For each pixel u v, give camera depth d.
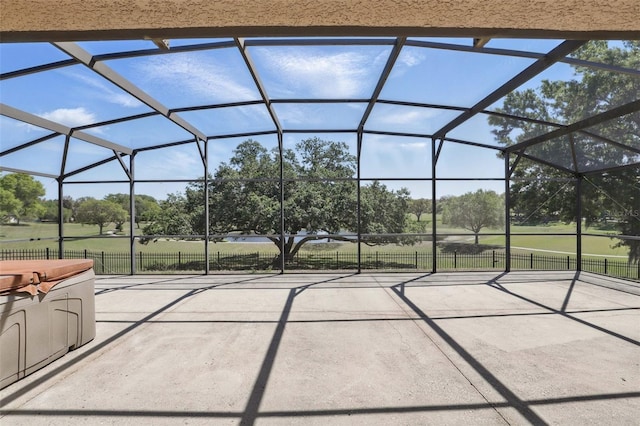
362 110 6.07
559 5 1.25
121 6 1.23
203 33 1.42
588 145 6.33
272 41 3.72
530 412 2.30
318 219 10.36
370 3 1.24
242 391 2.59
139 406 2.38
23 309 2.78
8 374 2.65
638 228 7.37
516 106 5.33
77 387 2.65
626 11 1.26
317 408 2.36
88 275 3.57
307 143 11.29
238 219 10.73
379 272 7.51
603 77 4.25
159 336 3.75
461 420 2.22
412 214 9.55
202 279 6.85
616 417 2.24
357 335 3.76
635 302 5.06
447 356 3.21
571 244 9.70
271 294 5.58
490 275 7.17
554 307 4.81
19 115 5.04
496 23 1.33
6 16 1.27
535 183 8.20
